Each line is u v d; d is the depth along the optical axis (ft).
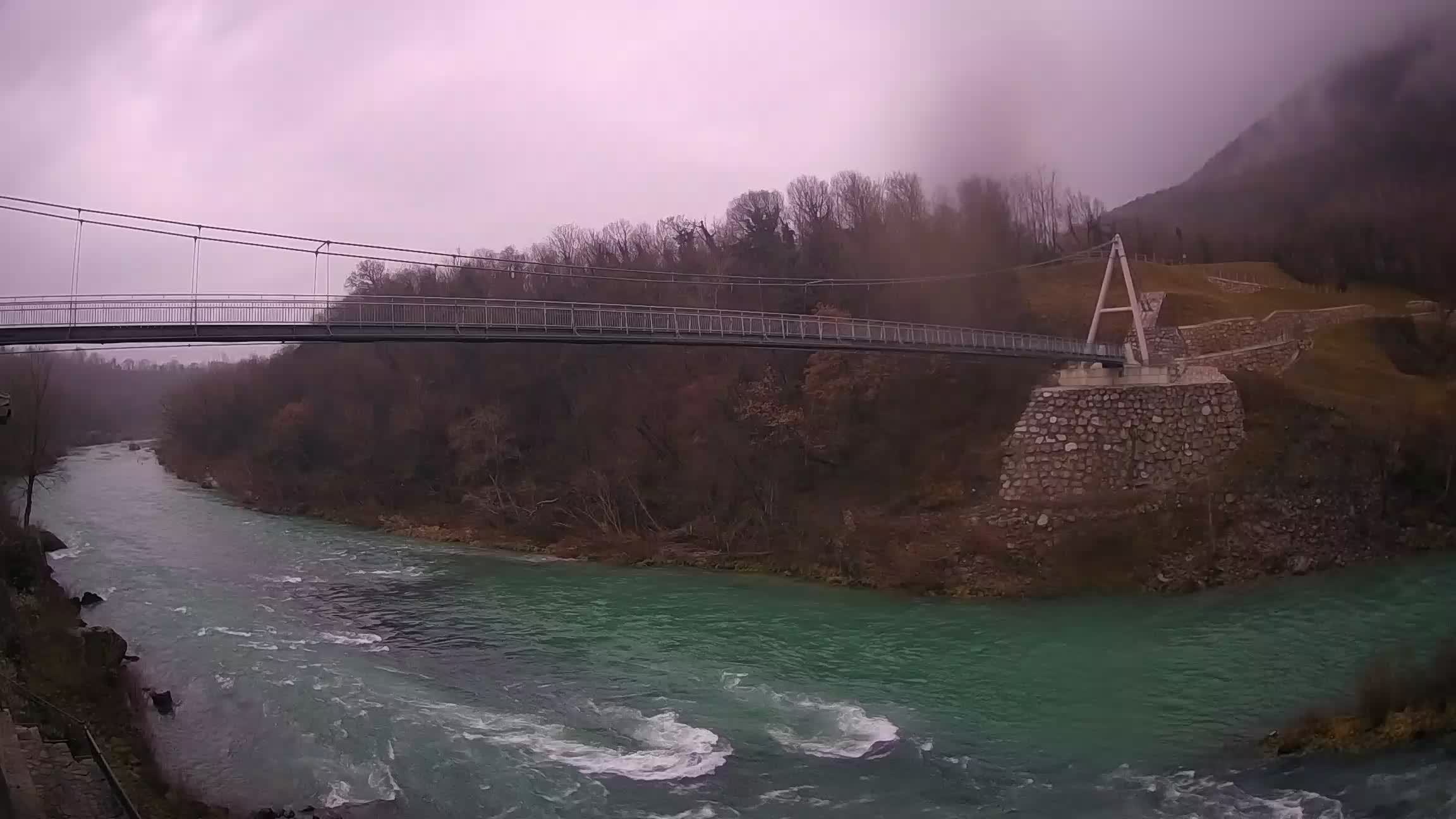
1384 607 123.03
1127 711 92.89
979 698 98.12
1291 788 73.56
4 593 114.83
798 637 122.83
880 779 78.84
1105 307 233.55
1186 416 161.07
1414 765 74.23
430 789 78.02
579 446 236.84
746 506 189.98
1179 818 69.87
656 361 238.68
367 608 144.77
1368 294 280.72
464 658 116.57
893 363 193.47
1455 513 156.46
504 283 287.89
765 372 207.10
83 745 77.61
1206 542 147.02
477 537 209.56
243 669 110.93
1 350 118.42
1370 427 162.91
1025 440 165.48
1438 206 389.60
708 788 77.61
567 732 90.84
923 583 146.00
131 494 294.05
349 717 95.20
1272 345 190.90
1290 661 104.47
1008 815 71.61
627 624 131.64
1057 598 139.33
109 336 110.83
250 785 79.00
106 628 111.75
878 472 182.50
